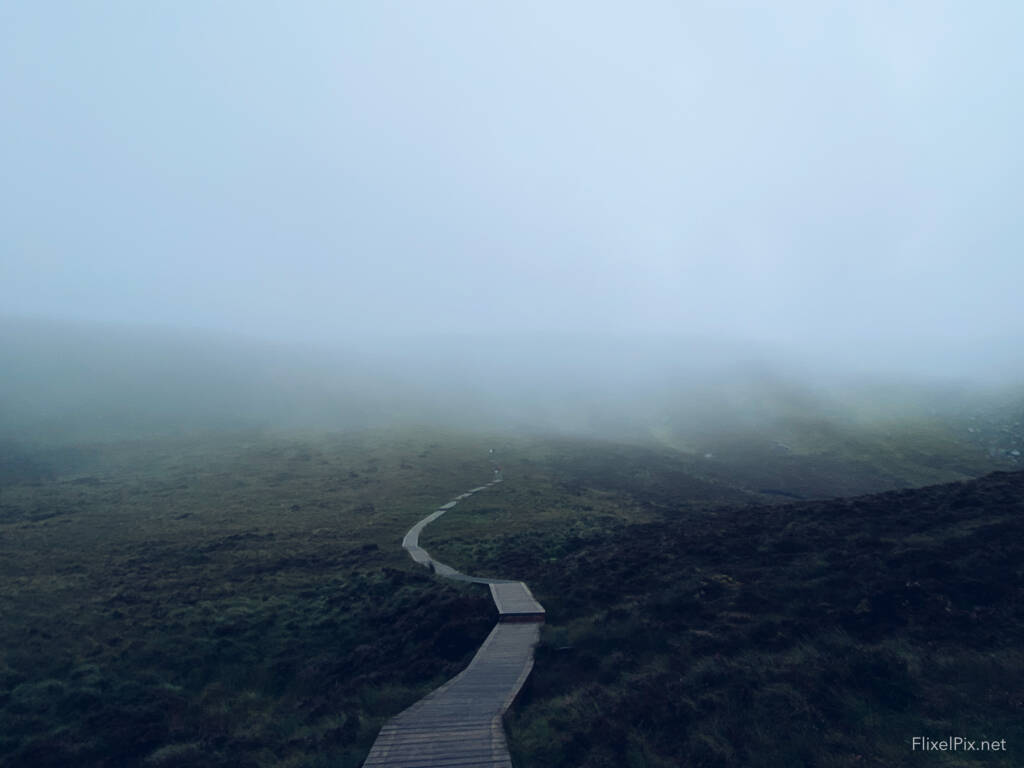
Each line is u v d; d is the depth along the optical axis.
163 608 24.67
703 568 21.77
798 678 13.04
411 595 25.14
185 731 16.06
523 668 16.89
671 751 11.81
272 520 44.41
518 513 47.19
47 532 39.19
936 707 11.60
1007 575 15.73
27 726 16.27
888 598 15.88
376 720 14.95
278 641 21.88
